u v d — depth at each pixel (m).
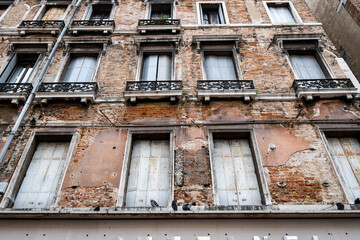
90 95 7.80
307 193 6.07
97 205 5.93
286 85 8.44
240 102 7.96
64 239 5.40
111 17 11.24
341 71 8.81
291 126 7.32
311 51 9.68
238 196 6.34
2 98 7.84
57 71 9.02
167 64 9.45
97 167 6.56
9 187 6.24
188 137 7.11
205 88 8.07
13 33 10.55
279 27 10.65
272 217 5.57
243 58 9.33
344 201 5.93
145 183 6.57
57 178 6.65
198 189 6.16
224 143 7.29
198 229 5.47
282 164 6.56
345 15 11.32
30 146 6.99
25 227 5.59
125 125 7.42
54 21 10.66
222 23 11.11
